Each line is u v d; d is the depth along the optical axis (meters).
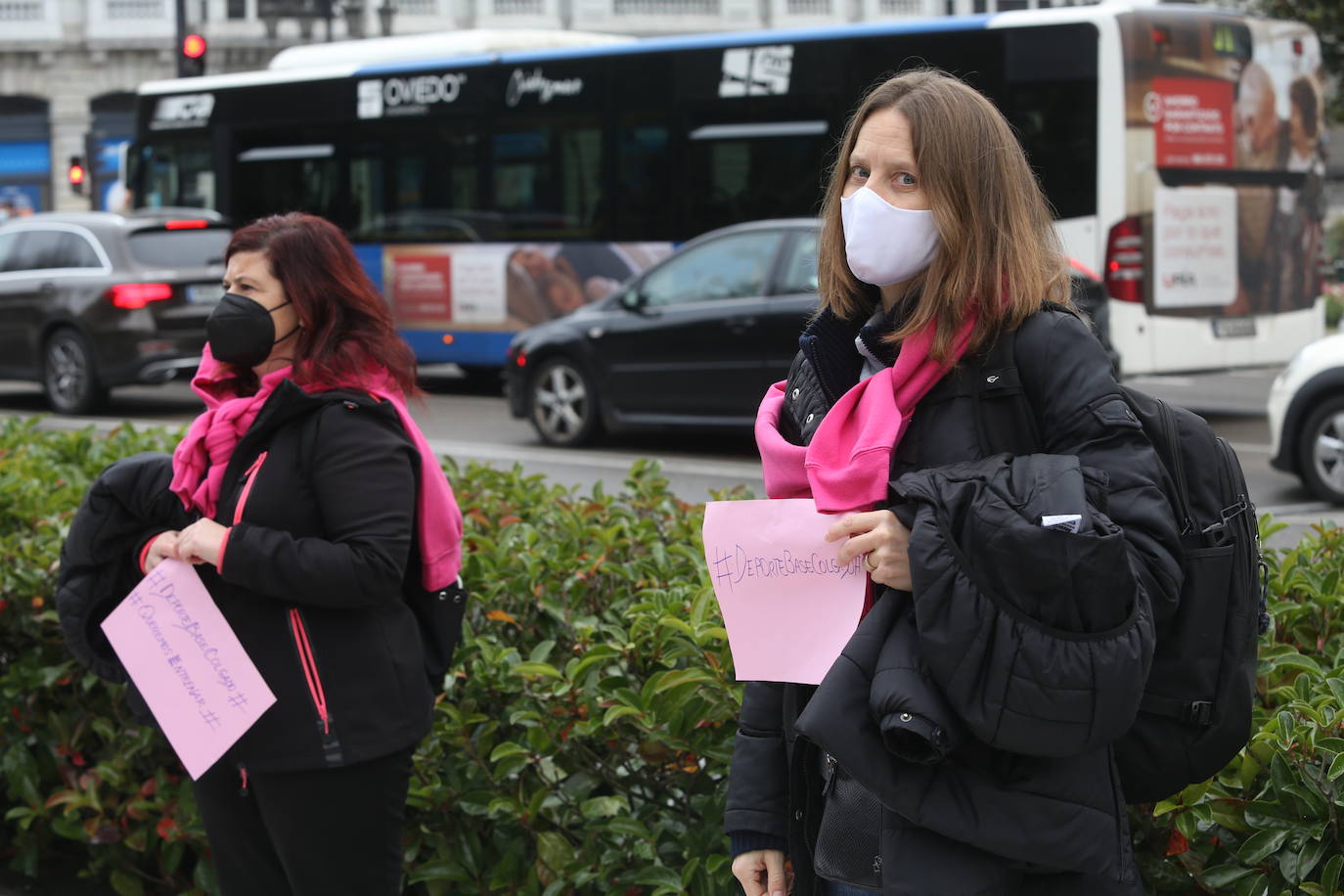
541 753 3.03
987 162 1.96
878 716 1.83
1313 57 12.56
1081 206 11.75
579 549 3.88
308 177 16.47
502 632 3.51
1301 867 2.38
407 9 36.94
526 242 14.92
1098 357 1.96
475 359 15.42
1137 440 1.91
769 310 10.69
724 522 2.10
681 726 2.86
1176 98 11.83
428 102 15.48
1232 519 2.02
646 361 11.38
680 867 2.95
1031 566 1.75
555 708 3.09
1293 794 2.42
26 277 14.51
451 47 15.66
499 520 4.36
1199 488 2.02
